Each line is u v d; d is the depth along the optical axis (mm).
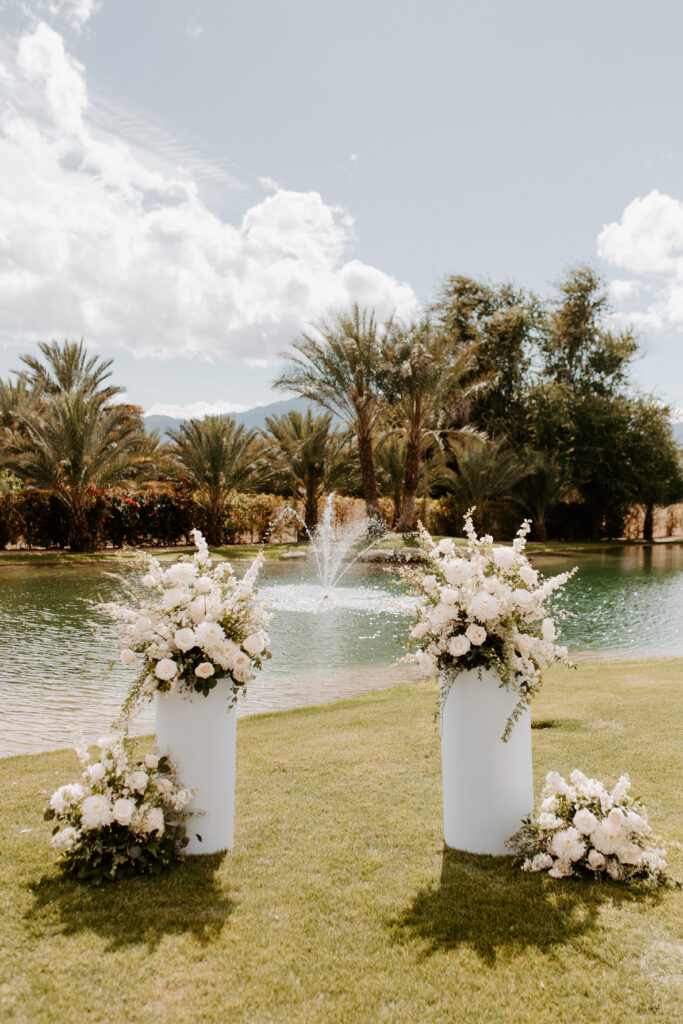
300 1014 2016
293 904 2605
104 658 7461
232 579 3357
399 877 2820
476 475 24719
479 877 2818
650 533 31766
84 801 2791
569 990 2113
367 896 2668
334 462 23516
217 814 3023
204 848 3008
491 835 3014
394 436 24953
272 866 2908
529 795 3084
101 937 2375
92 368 26438
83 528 18781
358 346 21453
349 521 24047
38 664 7188
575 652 8453
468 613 2984
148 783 2891
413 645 3262
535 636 3141
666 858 2908
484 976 2184
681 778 3781
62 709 5652
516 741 3014
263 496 23344
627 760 4070
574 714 5125
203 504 21531
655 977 2168
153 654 2951
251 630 3176
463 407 29562
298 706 5883
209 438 21219
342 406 22266
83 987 2111
